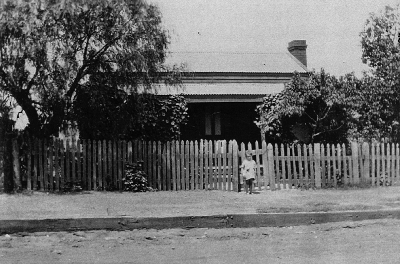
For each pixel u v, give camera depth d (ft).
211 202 41.91
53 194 48.32
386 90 61.16
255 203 41.11
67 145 52.31
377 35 64.80
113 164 53.93
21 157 50.83
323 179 55.11
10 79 50.06
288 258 24.64
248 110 76.89
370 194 48.21
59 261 24.26
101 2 51.03
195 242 28.81
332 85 62.13
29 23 48.80
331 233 31.27
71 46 51.96
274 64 81.25
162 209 36.78
